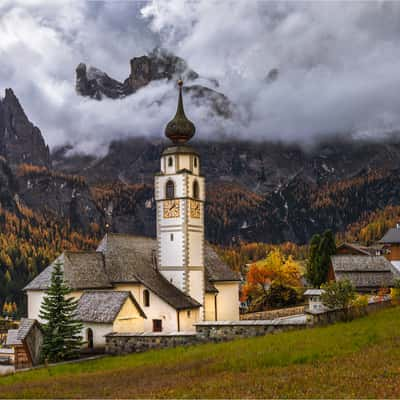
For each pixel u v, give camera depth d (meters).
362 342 35.56
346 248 133.88
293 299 99.56
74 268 66.25
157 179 73.62
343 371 27.67
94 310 56.25
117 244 72.00
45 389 32.62
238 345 40.47
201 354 39.19
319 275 106.38
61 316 51.69
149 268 72.38
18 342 55.66
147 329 67.81
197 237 73.12
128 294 57.22
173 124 74.00
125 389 29.56
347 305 49.22
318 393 23.67
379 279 94.62
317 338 38.41
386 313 51.19
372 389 23.72
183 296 70.31
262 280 108.81
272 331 45.56
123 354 49.56
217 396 24.50
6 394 31.45
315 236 109.50
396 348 32.75
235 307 82.75
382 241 119.62
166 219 72.75
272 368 30.66
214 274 80.19
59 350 50.97
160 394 26.25
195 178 73.38
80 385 33.25
